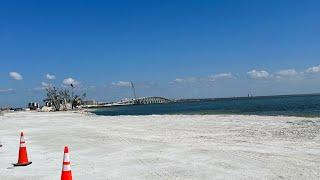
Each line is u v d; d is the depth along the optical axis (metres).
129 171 12.13
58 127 37.31
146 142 19.67
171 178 10.88
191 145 17.66
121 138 22.38
